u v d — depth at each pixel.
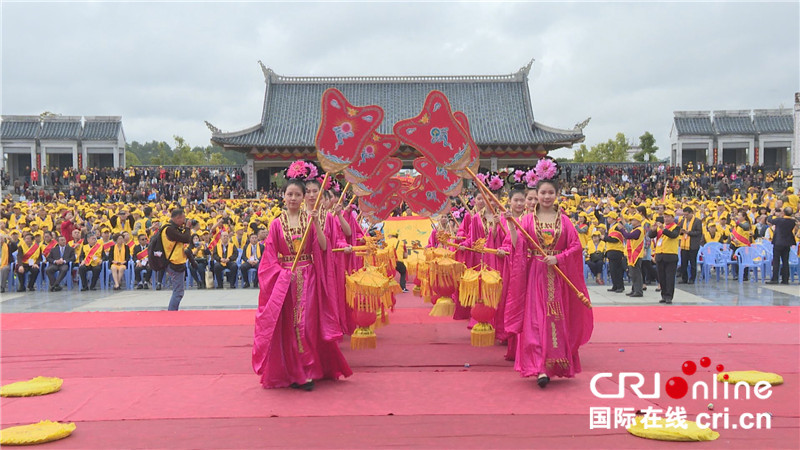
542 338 6.53
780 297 13.55
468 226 10.38
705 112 55.62
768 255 16.55
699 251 17.09
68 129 53.16
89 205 30.56
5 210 26.03
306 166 7.73
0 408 5.95
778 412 5.66
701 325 9.73
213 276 16.23
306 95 51.56
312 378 6.53
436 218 14.06
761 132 53.59
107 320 10.55
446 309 9.98
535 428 5.29
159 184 46.94
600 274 16.27
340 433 5.22
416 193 10.75
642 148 66.94
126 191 45.59
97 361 7.75
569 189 43.94
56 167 54.38
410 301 13.09
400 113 49.34
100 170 49.19
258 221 20.00
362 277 7.96
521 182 8.20
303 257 6.66
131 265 16.25
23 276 16.22
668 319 10.26
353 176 9.46
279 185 50.25
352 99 50.72
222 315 11.02
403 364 7.48
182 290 11.70
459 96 51.25
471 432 5.21
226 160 108.50
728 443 4.95
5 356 8.04
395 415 5.65
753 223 19.67
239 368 7.38
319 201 6.63
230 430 5.31
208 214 24.92
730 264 16.75
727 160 58.06
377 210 10.79
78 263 16.39
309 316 6.55
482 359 7.70
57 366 7.52
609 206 22.34
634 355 7.79
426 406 5.89
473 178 7.74
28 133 52.44
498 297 8.20
